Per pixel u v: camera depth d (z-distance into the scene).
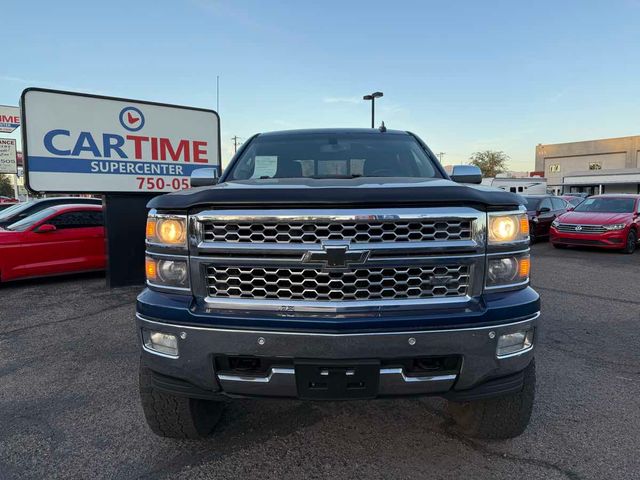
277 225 2.14
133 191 7.86
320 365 2.09
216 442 2.87
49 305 6.43
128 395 3.56
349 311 2.10
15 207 8.87
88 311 6.11
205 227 2.21
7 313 6.01
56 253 7.80
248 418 3.17
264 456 2.71
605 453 2.72
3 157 19.94
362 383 2.12
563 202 16.77
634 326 5.34
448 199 2.17
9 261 7.36
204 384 2.22
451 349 2.10
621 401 3.41
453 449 2.77
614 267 9.81
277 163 3.55
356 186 2.28
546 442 2.84
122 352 4.57
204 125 8.81
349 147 3.69
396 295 2.15
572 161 65.31
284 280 2.14
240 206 2.17
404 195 2.14
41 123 7.27
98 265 8.26
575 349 4.56
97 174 7.73
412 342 2.07
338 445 2.82
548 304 6.41
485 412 2.64
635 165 58.88
